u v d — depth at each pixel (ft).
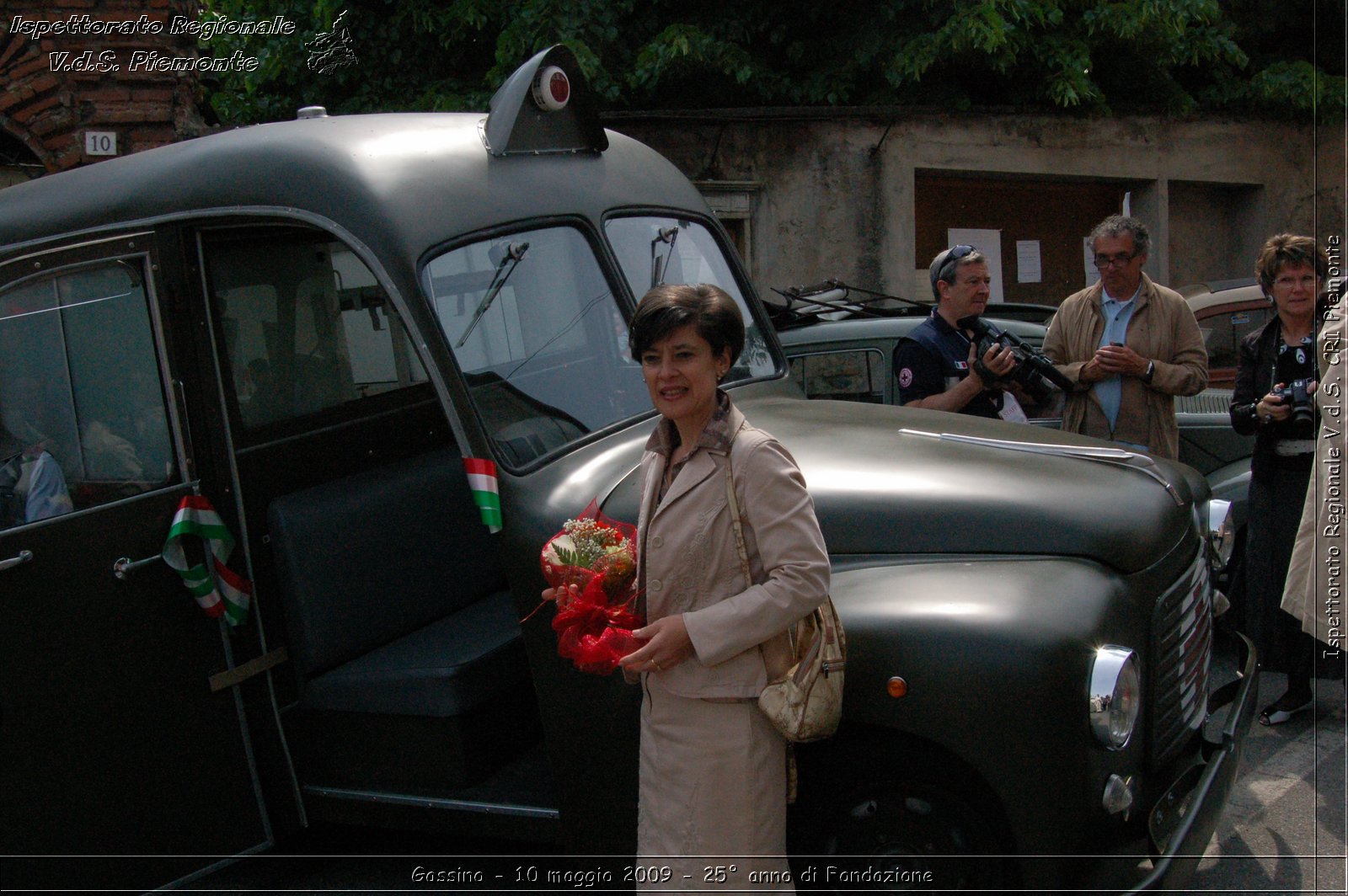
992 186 34.96
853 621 8.50
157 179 11.10
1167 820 8.87
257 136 10.94
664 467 8.21
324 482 12.59
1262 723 14.88
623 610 8.11
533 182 11.46
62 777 10.37
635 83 29.32
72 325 11.12
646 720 8.22
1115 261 14.96
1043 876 8.22
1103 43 33.76
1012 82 34.32
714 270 13.47
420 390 14.12
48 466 10.77
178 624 11.05
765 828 7.93
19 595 10.19
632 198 12.65
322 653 11.51
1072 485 9.78
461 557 13.19
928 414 12.06
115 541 10.70
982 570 8.97
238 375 11.83
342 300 13.11
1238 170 37.22
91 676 10.51
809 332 19.92
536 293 10.89
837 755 8.79
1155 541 9.57
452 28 30.91
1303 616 13.46
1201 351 15.08
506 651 11.33
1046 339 15.92
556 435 10.34
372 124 11.19
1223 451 17.89
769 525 7.68
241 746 11.44
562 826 9.73
